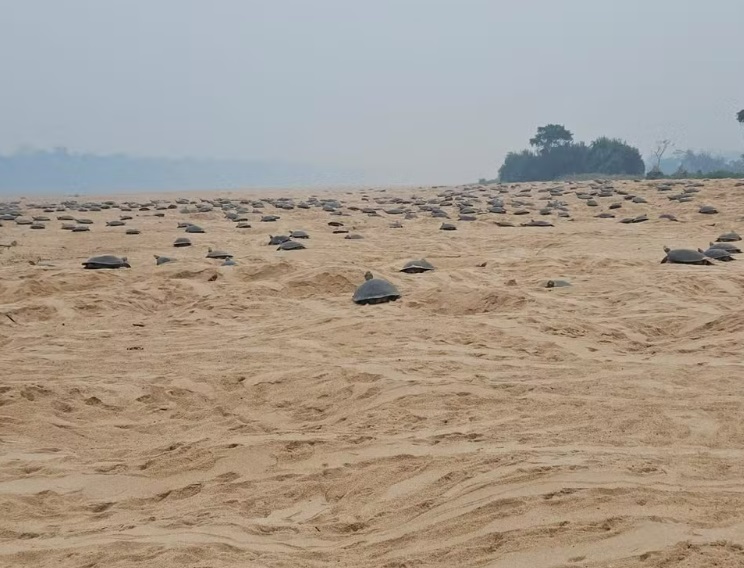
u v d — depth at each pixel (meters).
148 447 6.51
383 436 6.32
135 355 9.77
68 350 10.14
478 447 5.79
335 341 10.09
